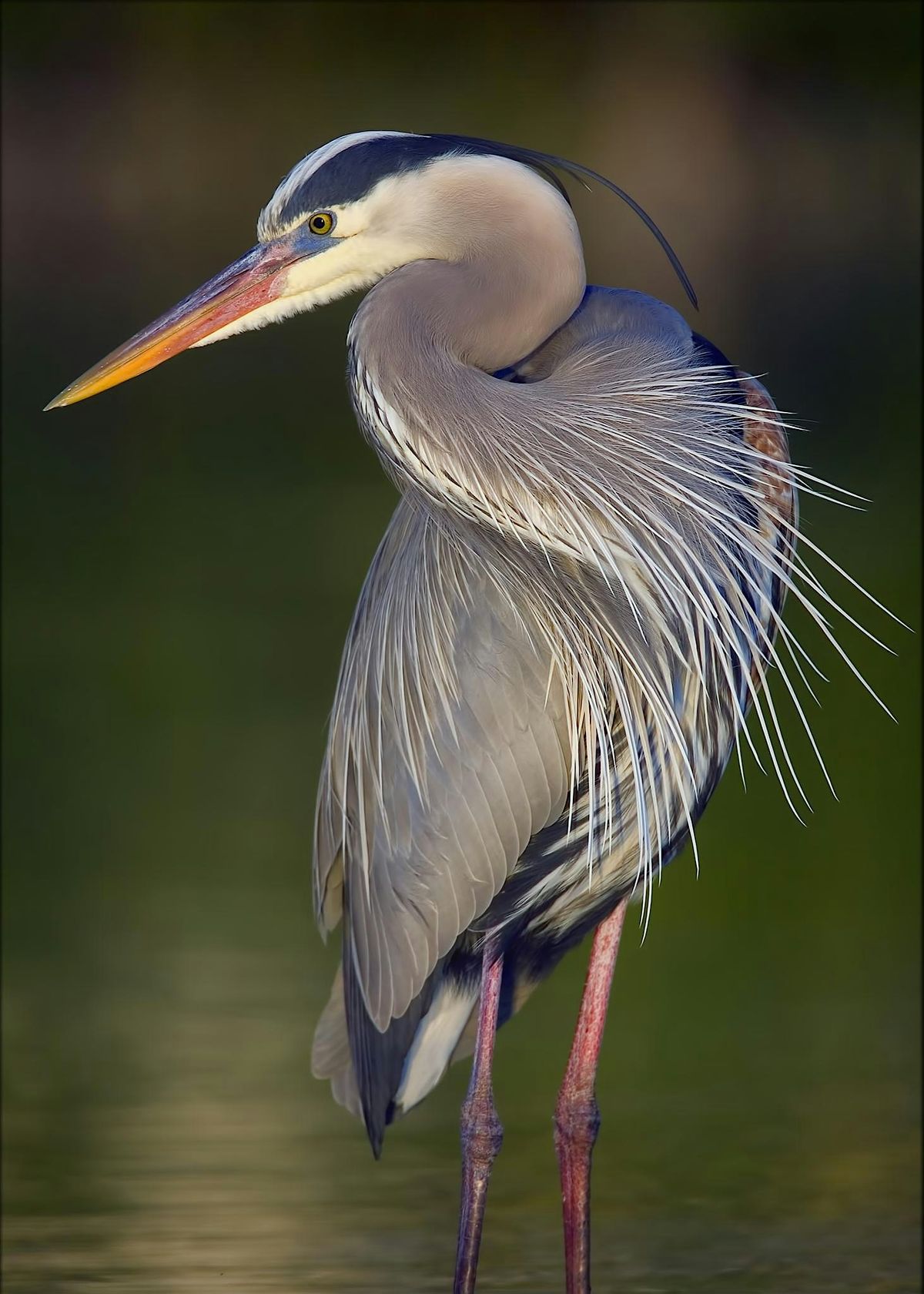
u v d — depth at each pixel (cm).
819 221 4828
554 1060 1121
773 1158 975
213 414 3178
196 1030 1129
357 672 780
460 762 733
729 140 5169
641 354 720
